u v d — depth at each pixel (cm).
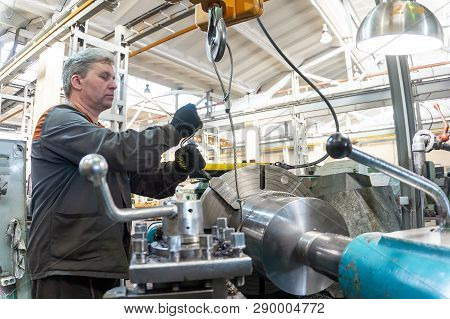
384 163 46
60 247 64
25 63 222
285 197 70
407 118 123
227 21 70
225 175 82
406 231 48
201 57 248
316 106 175
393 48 96
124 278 65
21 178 149
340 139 42
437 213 50
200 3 66
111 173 68
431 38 91
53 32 177
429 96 152
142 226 48
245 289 68
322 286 64
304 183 96
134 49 220
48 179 68
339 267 47
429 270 35
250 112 194
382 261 41
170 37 181
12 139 150
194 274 39
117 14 203
